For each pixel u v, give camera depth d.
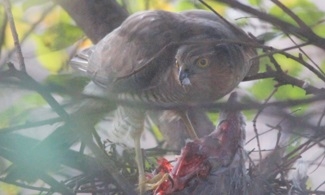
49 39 12.49
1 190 11.23
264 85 11.41
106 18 12.13
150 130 12.77
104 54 11.92
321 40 7.47
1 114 8.90
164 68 11.58
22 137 8.34
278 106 6.46
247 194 9.88
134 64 11.59
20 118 9.26
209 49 11.34
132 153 11.48
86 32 12.24
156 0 13.34
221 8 12.16
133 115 11.30
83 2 11.96
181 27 11.70
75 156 9.20
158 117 11.66
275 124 7.93
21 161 8.35
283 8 7.71
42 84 6.65
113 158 10.77
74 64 12.34
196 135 11.42
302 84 8.77
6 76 6.76
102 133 12.59
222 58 11.38
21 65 8.35
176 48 11.60
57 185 8.64
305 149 9.55
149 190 10.52
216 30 11.54
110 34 12.05
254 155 11.02
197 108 6.85
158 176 10.55
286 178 10.10
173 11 13.34
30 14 12.39
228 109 6.55
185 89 11.51
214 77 11.50
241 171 10.05
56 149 9.43
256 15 7.02
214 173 10.07
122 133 11.56
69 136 10.29
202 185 10.05
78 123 8.20
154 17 12.02
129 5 13.54
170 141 11.70
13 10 12.35
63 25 12.54
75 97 6.74
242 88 12.08
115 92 11.68
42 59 12.48
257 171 9.98
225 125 10.31
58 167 9.77
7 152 8.30
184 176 10.11
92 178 9.95
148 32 11.78
